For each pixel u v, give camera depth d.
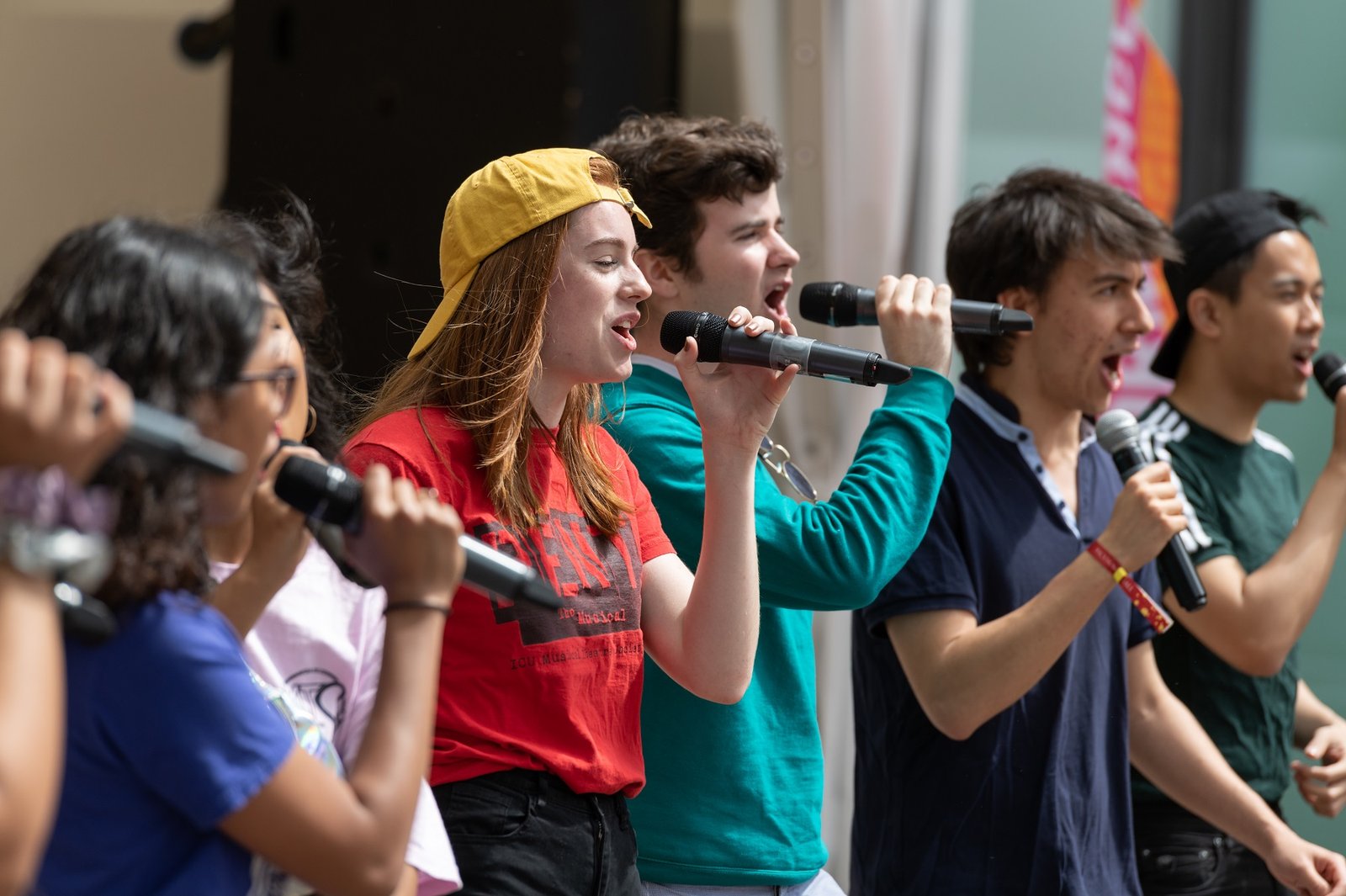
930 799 7.15
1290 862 7.73
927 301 6.73
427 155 10.75
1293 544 8.48
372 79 10.92
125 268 3.76
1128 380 13.04
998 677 6.82
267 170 11.15
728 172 6.81
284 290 4.68
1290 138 14.11
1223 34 13.99
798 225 12.09
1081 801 7.20
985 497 7.39
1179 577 7.40
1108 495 7.80
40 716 3.18
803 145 12.08
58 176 14.27
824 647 11.59
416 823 4.54
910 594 7.10
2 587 3.22
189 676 3.73
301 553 4.35
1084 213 7.56
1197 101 14.02
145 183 14.35
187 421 3.71
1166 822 8.28
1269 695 8.67
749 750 6.43
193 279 3.81
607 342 5.78
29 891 3.66
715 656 5.66
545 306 5.70
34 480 3.18
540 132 10.56
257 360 3.97
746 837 6.38
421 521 4.05
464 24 10.72
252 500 4.30
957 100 12.33
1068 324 7.58
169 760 3.72
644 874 6.31
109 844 3.74
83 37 14.31
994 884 7.05
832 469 11.82
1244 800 7.84
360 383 10.37
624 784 5.46
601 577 5.59
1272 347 8.98
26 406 3.12
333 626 4.74
